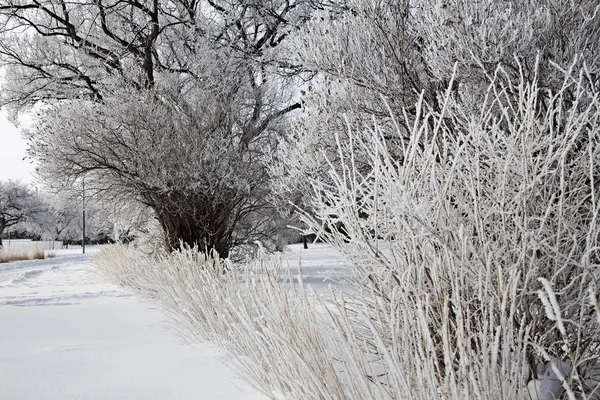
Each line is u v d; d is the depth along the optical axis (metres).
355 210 2.22
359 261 2.28
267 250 11.30
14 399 2.53
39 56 13.32
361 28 6.10
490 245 2.05
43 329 4.88
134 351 3.64
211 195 9.52
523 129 2.10
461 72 4.63
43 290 9.34
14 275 15.02
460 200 2.17
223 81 10.30
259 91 11.01
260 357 2.69
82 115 9.47
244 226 10.98
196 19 12.40
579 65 4.00
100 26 13.45
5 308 6.71
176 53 12.45
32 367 3.23
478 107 4.37
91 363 3.31
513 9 4.89
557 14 4.52
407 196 1.95
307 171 6.53
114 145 9.35
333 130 6.38
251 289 2.85
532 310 2.02
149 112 9.16
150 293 7.02
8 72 13.46
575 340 2.05
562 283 2.06
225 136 10.02
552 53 4.39
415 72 5.67
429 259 2.06
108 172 9.43
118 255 11.20
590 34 4.57
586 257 1.71
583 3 4.53
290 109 11.37
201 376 2.84
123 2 13.05
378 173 2.08
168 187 9.25
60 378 2.93
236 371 2.72
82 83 13.20
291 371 2.17
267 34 13.76
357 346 1.87
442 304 1.95
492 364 1.58
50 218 57.72
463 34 4.52
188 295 4.70
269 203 10.19
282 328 2.21
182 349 3.64
